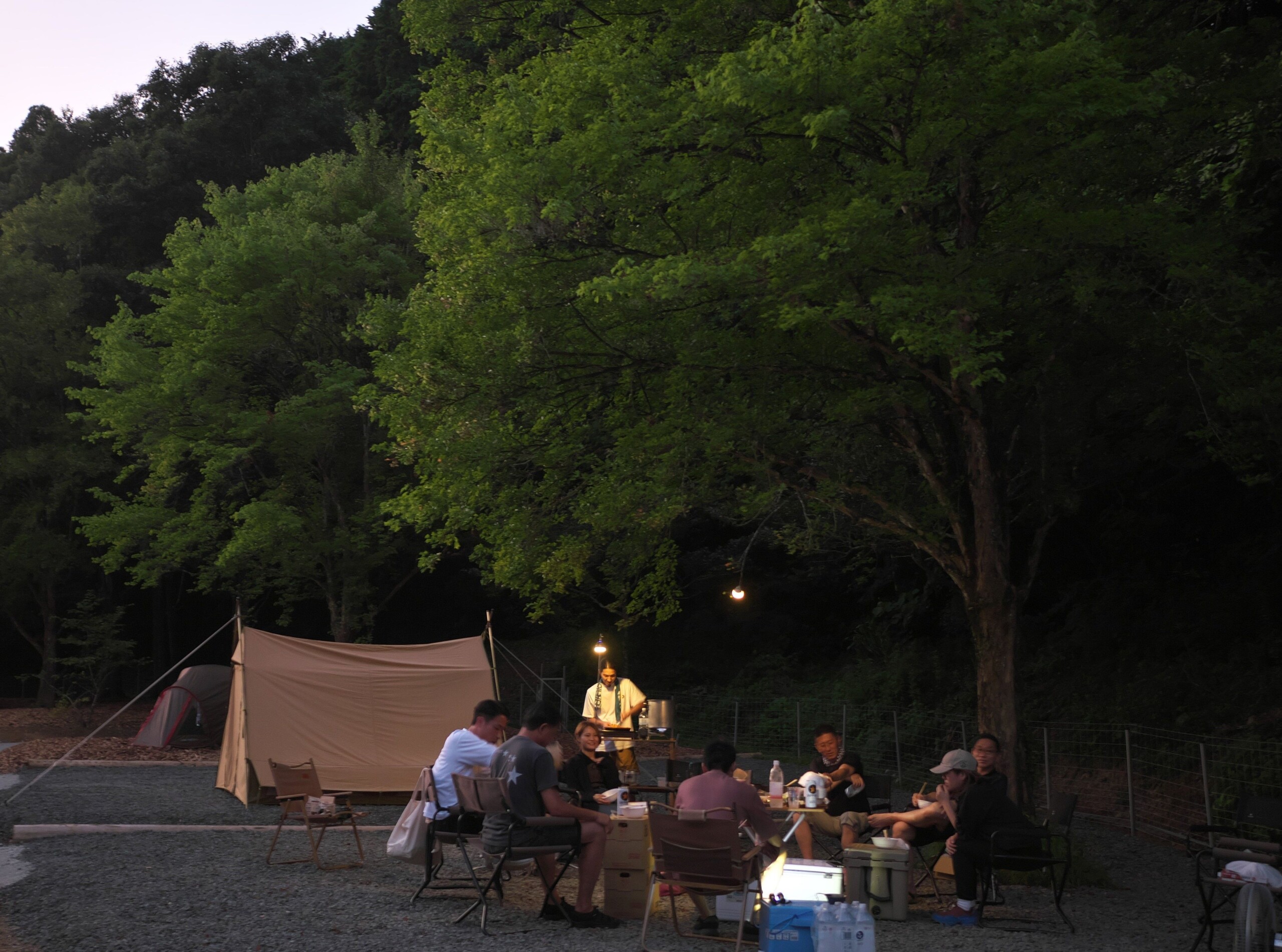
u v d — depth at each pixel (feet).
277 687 45.60
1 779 52.49
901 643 77.77
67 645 122.42
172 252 73.41
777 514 56.75
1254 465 35.47
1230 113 33.60
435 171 40.50
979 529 33.50
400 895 26.61
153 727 70.74
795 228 29.19
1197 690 51.42
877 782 33.71
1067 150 29.63
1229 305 30.37
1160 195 36.17
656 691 92.32
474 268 33.45
